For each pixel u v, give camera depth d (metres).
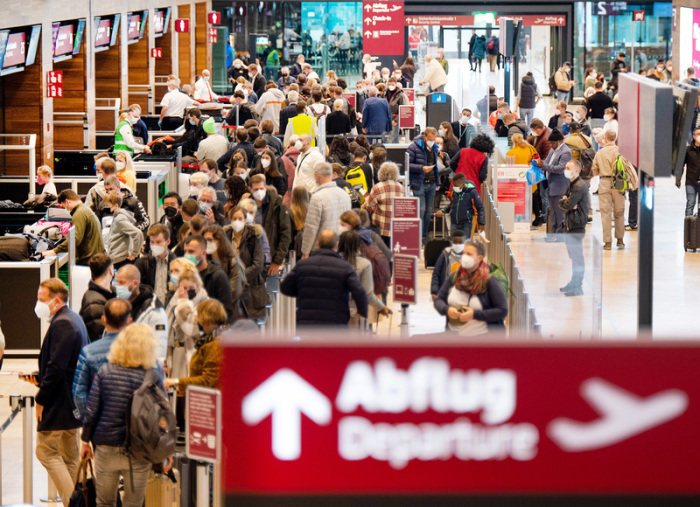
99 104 42.47
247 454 4.10
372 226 22.03
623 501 4.18
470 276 14.41
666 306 23.31
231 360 4.06
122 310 11.74
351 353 4.09
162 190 28.11
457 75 38.44
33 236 19.91
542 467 4.16
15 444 15.27
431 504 4.15
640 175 10.91
